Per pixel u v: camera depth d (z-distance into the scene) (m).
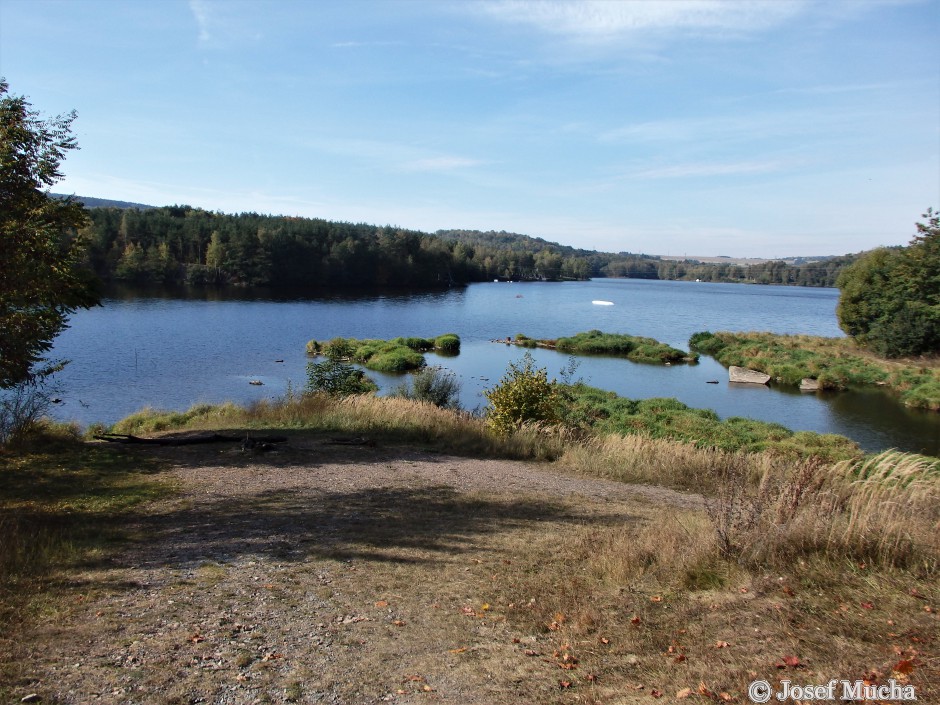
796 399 36.84
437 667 3.88
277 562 5.76
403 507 8.20
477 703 3.46
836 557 5.59
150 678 3.58
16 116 10.06
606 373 44.81
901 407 34.75
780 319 94.06
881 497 6.79
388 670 3.83
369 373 41.06
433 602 4.95
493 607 4.88
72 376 33.50
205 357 40.97
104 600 4.70
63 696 3.33
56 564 5.42
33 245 9.90
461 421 15.66
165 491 8.55
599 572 5.62
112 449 11.45
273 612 4.64
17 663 3.64
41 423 12.31
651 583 5.32
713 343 57.44
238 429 14.81
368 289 118.25
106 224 93.62
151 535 6.51
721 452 13.07
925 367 44.78
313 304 83.75
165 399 29.38
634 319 85.50
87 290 11.92
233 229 105.31
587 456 12.57
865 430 29.14
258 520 7.27
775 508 6.32
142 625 4.30
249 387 33.00
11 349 10.03
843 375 41.31
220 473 9.87
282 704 3.39
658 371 46.28
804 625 4.30
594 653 4.08
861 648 3.94
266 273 103.00
